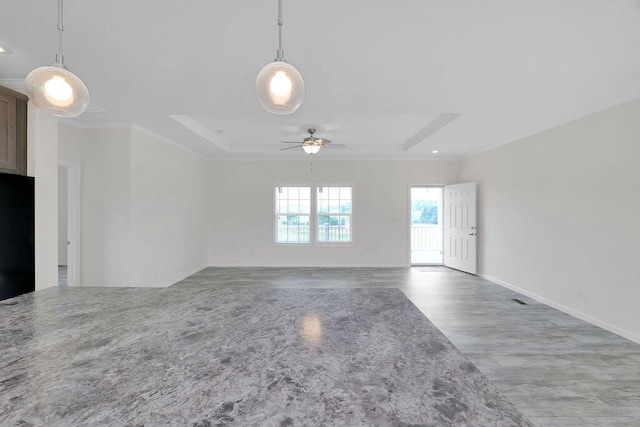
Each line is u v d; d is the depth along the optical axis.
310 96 3.13
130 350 0.97
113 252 4.18
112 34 2.06
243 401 0.71
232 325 1.19
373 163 7.02
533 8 1.81
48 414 0.66
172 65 2.50
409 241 7.00
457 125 4.21
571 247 3.77
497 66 2.52
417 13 1.85
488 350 2.85
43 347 0.99
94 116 3.85
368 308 1.42
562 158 3.92
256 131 5.16
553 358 2.70
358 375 0.83
